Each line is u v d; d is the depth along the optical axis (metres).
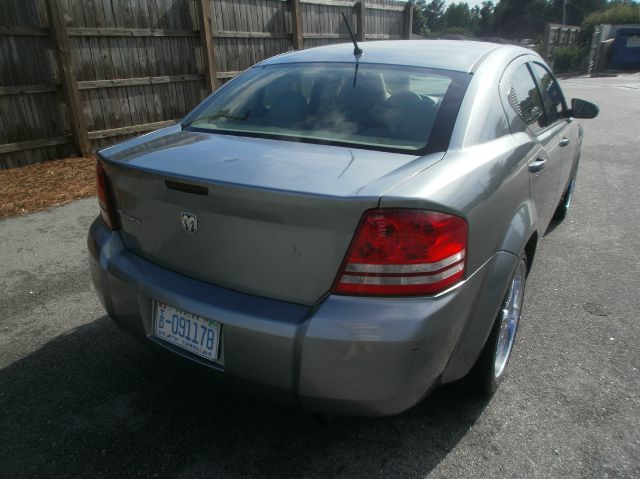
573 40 33.59
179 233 1.97
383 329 1.66
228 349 1.83
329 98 2.48
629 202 5.55
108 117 7.30
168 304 1.98
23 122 6.50
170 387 2.54
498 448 2.17
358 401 1.76
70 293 3.50
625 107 13.33
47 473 2.03
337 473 2.04
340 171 1.84
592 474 2.03
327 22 10.65
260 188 1.71
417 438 2.22
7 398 2.45
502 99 2.56
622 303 3.38
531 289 3.57
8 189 5.73
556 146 3.25
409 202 1.65
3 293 3.48
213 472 2.04
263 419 2.33
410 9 12.82
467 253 1.83
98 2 6.88
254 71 3.03
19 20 6.25
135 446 2.17
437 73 2.50
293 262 1.75
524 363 2.74
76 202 5.37
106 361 2.75
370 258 1.67
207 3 7.95
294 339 1.71
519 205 2.39
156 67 7.72
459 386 2.41
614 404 2.43
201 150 2.17
